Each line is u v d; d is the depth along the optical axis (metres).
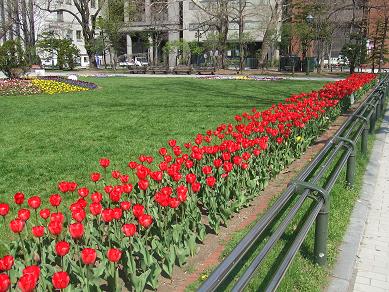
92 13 57.81
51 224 3.07
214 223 4.39
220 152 5.91
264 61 39.25
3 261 2.71
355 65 33.69
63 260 3.21
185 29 49.84
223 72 35.59
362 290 3.65
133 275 3.15
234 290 2.24
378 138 9.32
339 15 41.53
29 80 23.52
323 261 3.87
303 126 7.23
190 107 14.05
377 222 5.00
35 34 50.97
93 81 26.75
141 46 60.41
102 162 4.84
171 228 3.98
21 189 5.99
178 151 5.32
